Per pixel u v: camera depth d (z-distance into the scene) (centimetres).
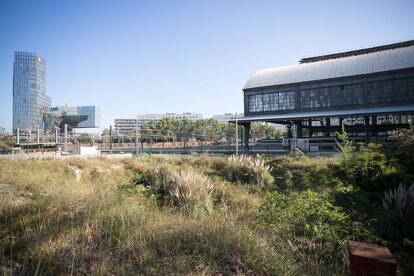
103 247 417
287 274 399
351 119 6638
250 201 1009
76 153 3616
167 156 2703
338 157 1859
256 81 6394
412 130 1485
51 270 348
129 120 13850
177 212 750
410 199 698
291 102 5947
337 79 5472
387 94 5041
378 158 1259
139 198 809
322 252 498
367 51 7444
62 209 555
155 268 370
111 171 1662
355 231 573
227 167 1582
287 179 1438
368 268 276
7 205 565
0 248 389
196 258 405
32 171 1168
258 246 455
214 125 9656
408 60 4950
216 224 523
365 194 942
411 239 610
